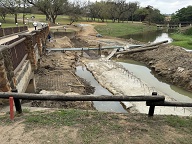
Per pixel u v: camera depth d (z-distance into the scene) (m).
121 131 5.31
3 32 18.89
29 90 12.15
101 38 48.00
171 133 5.30
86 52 33.09
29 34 11.29
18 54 8.92
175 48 27.03
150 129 5.45
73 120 5.81
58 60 23.41
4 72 6.61
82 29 59.78
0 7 52.69
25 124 5.53
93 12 84.69
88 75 21.12
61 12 63.53
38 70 17.00
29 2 56.03
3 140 4.86
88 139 4.93
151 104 5.82
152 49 30.25
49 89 13.77
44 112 6.34
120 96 5.62
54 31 46.75
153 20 97.50
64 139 4.91
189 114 11.91
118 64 25.53
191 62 20.31
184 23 88.88
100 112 6.45
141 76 21.67
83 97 5.62
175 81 19.11
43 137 4.98
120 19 95.81
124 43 40.22
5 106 6.93
